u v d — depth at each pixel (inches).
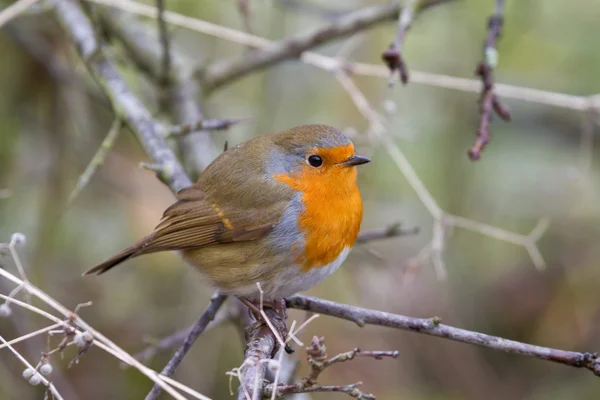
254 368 212.2
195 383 413.1
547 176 483.8
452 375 454.0
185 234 286.2
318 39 373.4
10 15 314.7
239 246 281.3
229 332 429.7
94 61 342.3
